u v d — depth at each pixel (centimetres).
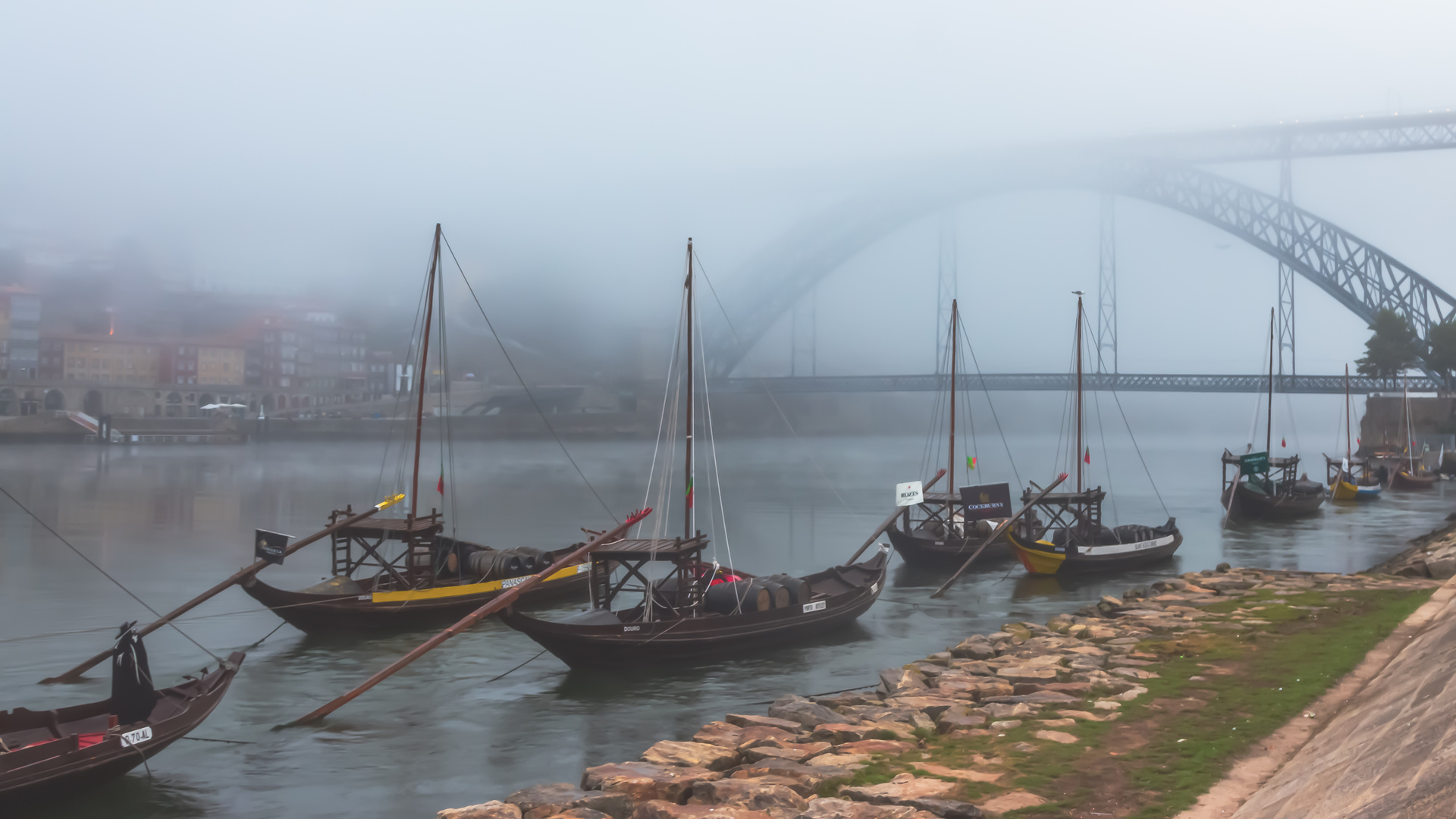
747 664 2827
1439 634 1892
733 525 7238
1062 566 4516
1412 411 13950
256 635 3288
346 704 2461
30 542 5878
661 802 1441
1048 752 1534
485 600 3484
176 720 1866
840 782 1474
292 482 11188
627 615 2844
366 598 3219
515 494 10169
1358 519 7656
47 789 1686
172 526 6862
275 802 1817
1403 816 957
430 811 1773
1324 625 2470
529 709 2400
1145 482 12544
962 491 4794
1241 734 1572
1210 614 2775
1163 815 1245
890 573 4656
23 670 2864
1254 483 8025
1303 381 19088
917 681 2222
